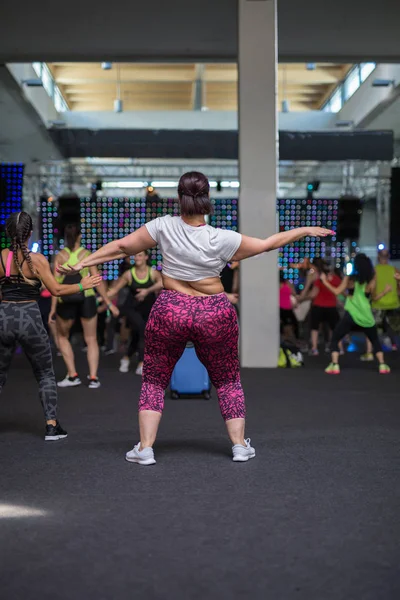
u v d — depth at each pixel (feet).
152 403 17.15
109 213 67.62
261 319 38.96
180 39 51.11
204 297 16.79
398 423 22.49
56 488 14.79
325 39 51.08
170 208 67.67
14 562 10.63
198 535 11.80
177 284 16.85
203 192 16.71
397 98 63.67
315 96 86.07
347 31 49.70
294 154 66.90
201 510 13.21
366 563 10.57
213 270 16.71
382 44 52.06
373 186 77.36
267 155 38.93
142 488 14.76
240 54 39.09
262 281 38.96
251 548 11.19
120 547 11.25
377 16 47.16
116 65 75.92
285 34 50.21
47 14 46.52
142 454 16.92
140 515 12.92
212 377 17.57
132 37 50.65
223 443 19.43
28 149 73.10
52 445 19.20
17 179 62.03
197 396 28.37
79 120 80.94
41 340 19.77
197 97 82.48
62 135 67.00
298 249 68.64
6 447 18.95
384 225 75.72
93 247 67.82
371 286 36.32
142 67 76.79
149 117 81.46
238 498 14.02
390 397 28.14
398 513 13.05
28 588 9.68
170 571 10.26
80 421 22.97
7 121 66.64
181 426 22.02
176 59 55.11
